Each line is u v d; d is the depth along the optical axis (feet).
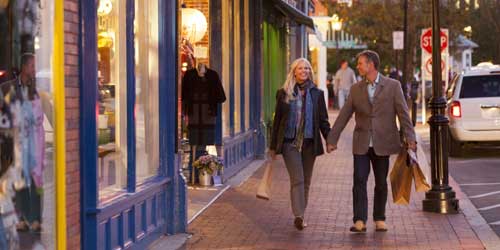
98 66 32.86
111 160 35.14
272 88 93.56
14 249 25.21
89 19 31.22
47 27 27.27
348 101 44.04
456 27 181.78
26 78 25.99
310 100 43.96
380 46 193.57
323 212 50.80
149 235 39.73
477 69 87.25
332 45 222.07
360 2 183.83
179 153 43.86
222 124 64.34
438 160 51.03
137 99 38.91
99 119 32.96
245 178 66.44
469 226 46.37
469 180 68.95
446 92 96.89
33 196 26.30
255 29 80.53
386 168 44.14
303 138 43.83
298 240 42.45
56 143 27.73
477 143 86.89
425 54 131.64
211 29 64.23
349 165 78.33
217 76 60.13
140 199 37.88
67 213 29.25
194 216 48.52
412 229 45.52
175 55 43.37
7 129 24.94
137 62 38.99
